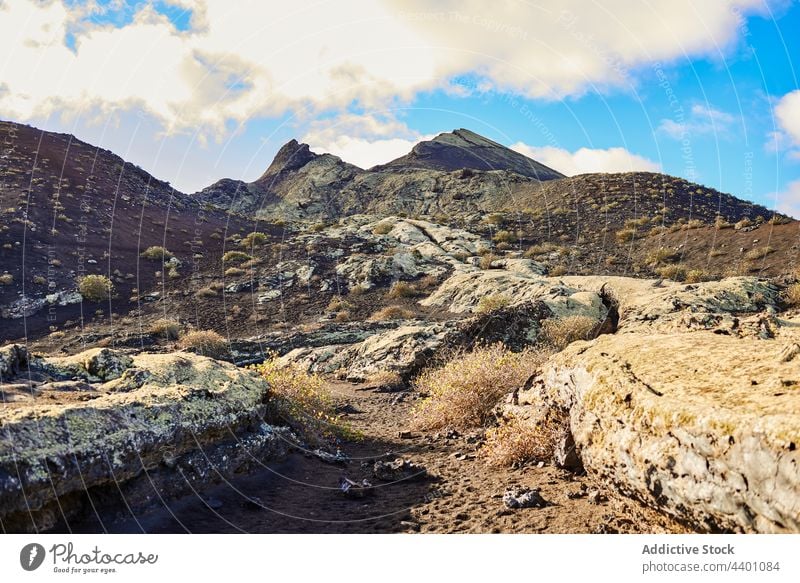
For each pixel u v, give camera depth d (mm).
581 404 5184
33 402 4645
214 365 6980
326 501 5590
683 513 3582
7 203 38594
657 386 4258
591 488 5047
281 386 8719
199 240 43656
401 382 14781
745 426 3139
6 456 3723
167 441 4980
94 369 6043
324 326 25281
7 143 50344
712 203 55781
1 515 3645
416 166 92875
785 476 2834
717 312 16453
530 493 4980
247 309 30469
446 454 7336
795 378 3596
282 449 6742
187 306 30547
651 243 40188
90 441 4281
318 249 39844
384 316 27859
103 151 59219
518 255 39969
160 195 54656
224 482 5531
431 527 4656
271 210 84812
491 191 73000
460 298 28438
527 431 6359
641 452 3932
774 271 28469
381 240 42719
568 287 22484
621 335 6152
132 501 4559
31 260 32781
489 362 9602
